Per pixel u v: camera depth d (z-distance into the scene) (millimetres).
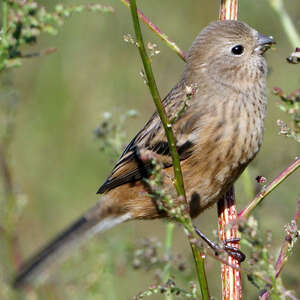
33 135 15883
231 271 8609
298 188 12086
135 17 7043
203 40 10672
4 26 8273
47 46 16062
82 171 15883
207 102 10336
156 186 7430
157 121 10500
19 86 15883
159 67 16562
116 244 11000
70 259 11023
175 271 10250
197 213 10539
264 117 10508
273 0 11508
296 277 11688
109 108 15969
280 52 15305
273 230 11555
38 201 15461
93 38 16203
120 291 12797
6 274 11219
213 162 10188
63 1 13016
